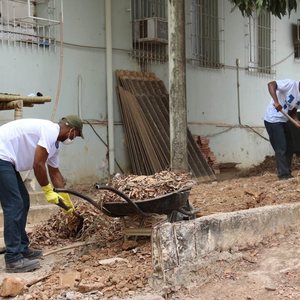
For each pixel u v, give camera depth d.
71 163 12.86
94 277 7.46
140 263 7.87
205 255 7.50
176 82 12.03
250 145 17.09
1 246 9.01
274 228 8.37
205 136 15.64
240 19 16.72
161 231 7.17
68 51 12.84
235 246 7.86
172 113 12.09
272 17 17.81
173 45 11.99
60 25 12.59
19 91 11.99
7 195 7.94
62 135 8.13
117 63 13.75
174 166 12.11
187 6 15.13
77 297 7.06
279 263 7.65
